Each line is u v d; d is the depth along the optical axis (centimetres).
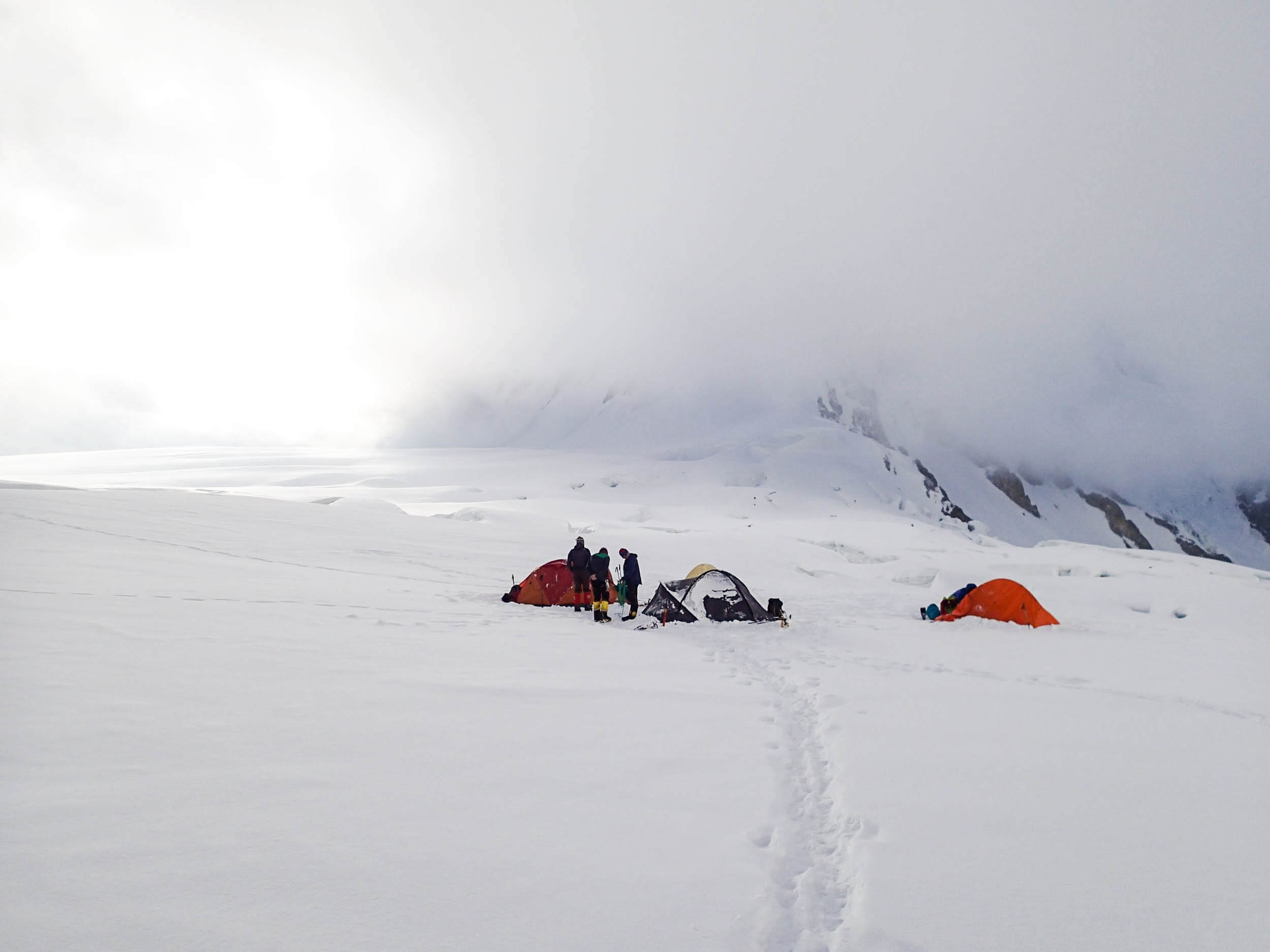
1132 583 2261
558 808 419
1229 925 326
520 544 2569
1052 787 500
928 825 428
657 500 10831
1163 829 434
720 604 1331
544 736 549
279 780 419
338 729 521
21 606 833
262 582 1242
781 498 11062
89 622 784
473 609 1251
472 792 430
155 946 255
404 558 1930
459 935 283
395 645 849
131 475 11562
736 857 374
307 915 285
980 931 314
